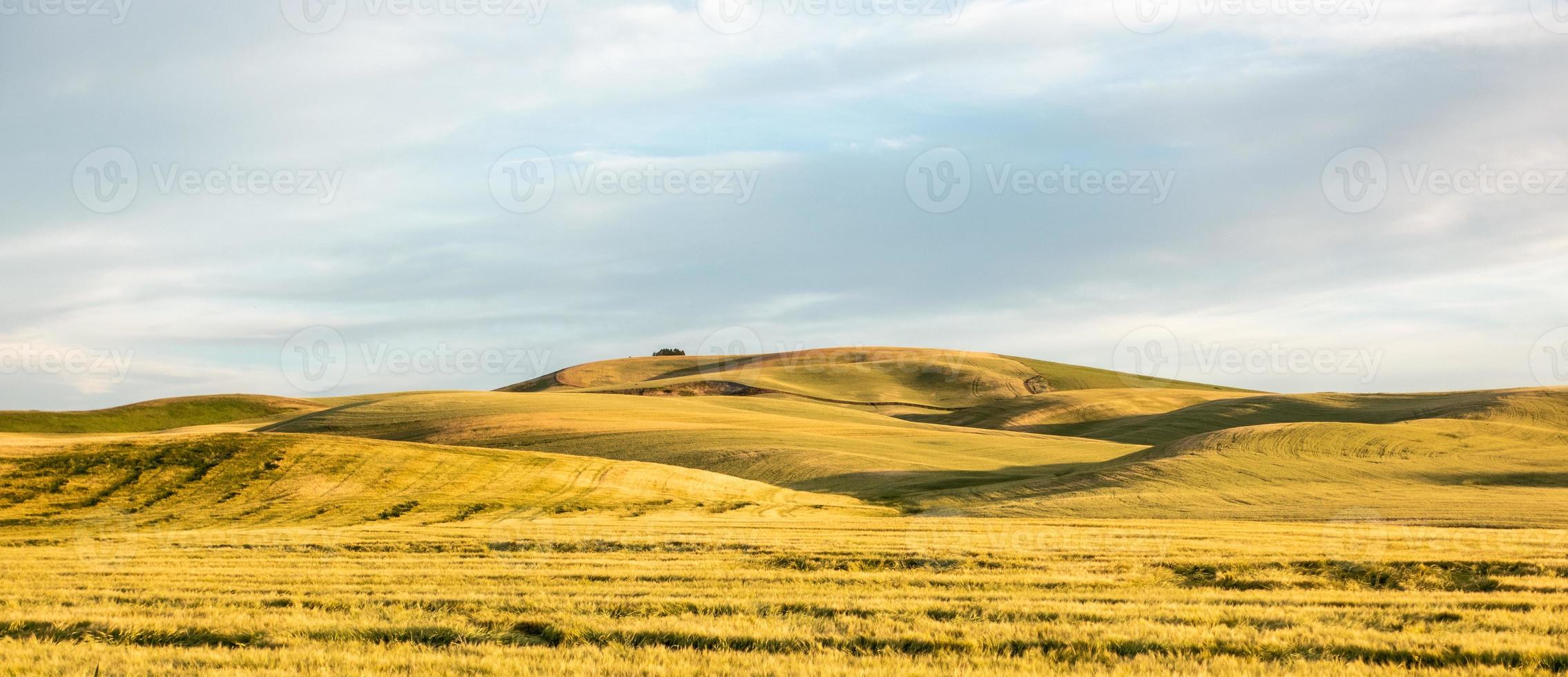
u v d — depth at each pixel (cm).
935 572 1521
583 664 845
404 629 1002
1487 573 1471
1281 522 3056
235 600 1205
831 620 1054
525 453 4634
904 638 951
